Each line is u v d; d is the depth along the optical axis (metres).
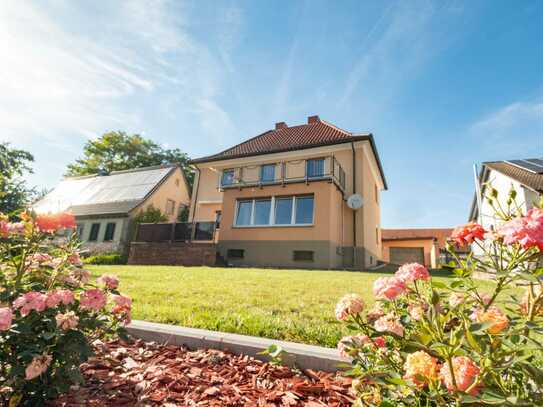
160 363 1.94
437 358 1.05
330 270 9.98
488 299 1.29
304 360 1.90
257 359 2.02
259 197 12.91
